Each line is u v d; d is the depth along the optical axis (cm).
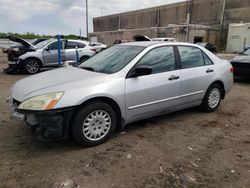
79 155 355
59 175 306
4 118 493
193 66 500
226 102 648
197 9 4747
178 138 419
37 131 341
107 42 5462
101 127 386
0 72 1170
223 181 302
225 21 4150
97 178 302
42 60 1122
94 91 364
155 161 344
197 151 375
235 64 920
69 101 346
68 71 439
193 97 502
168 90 450
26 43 1112
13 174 306
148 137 420
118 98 388
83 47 1212
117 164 334
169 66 459
